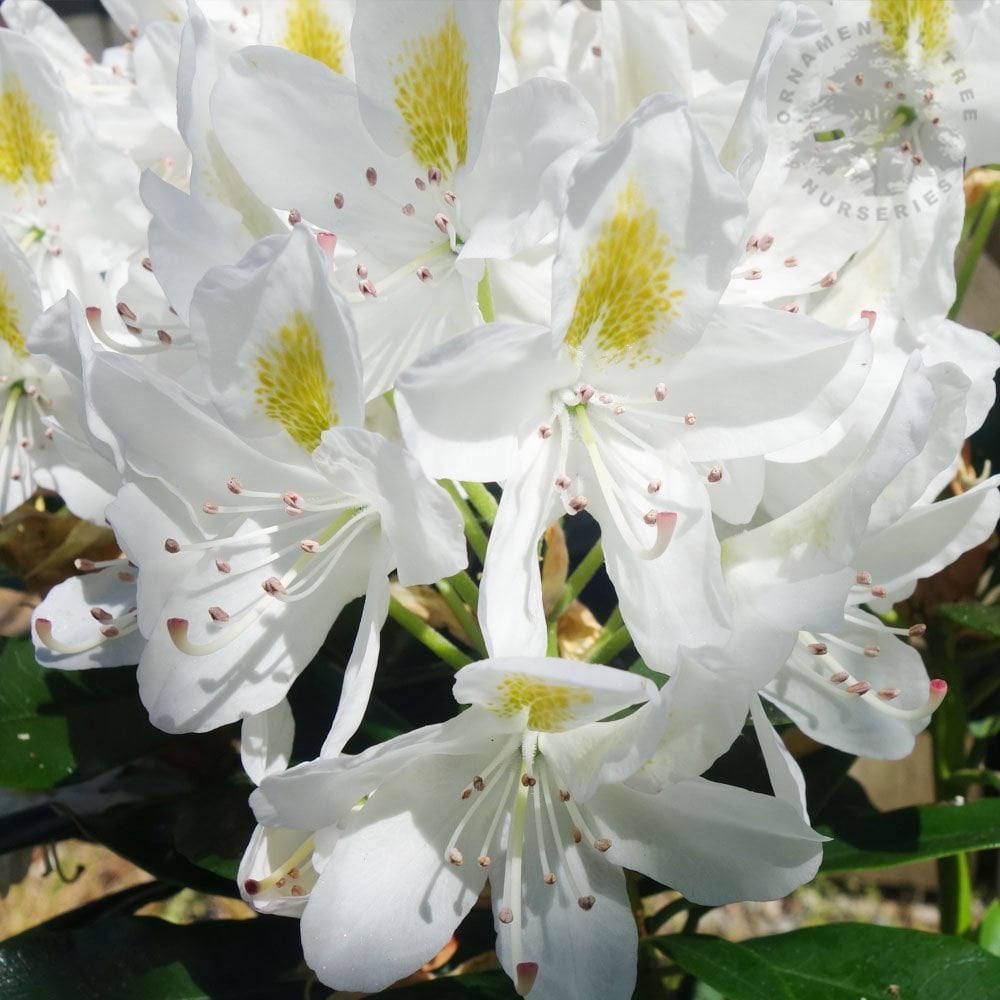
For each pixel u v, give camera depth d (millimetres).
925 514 220
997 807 253
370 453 179
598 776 188
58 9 445
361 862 200
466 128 206
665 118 184
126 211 252
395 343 218
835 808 329
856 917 636
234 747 281
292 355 197
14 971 230
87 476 253
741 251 192
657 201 190
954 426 203
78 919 287
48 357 207
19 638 265
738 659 191
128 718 259
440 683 289
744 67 240
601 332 204
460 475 191
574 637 245
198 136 208
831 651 240
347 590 216
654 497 205
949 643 295
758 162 195
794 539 199
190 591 213
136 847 265
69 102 247
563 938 204
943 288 232
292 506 209
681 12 221
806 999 215
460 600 230
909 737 223
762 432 203
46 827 282
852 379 197
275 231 218
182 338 224
